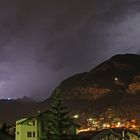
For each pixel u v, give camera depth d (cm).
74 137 5881
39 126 7256
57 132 5638
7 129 8719
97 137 7938
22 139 7294
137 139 8338
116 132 8006
